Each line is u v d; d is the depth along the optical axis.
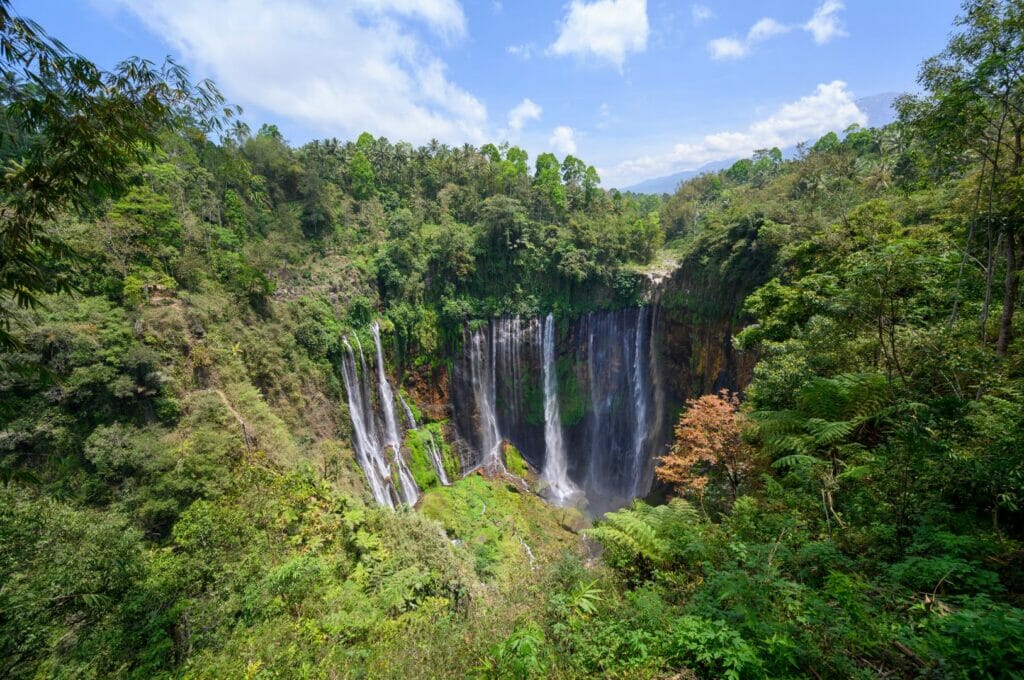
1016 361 9.87
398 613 11.27
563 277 46.66
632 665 4.41
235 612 9.22
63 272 20.20
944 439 6.36
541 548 29.27
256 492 16.38
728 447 12.95
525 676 4.68
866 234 18.81
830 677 3.71
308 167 45.28
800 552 5.75
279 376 27.17
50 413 17.30
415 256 41.47
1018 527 5.84
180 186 31.33
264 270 31.64
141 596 8.36
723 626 4.27
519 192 53.66
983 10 9.23
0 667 7.04
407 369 39.75
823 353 11.84
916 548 5.31
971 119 10.16
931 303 12.98
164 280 23.58
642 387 46.47
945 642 3.56
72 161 4.32
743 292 35.41
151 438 18.30
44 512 8.59
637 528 7.50
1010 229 10.88
